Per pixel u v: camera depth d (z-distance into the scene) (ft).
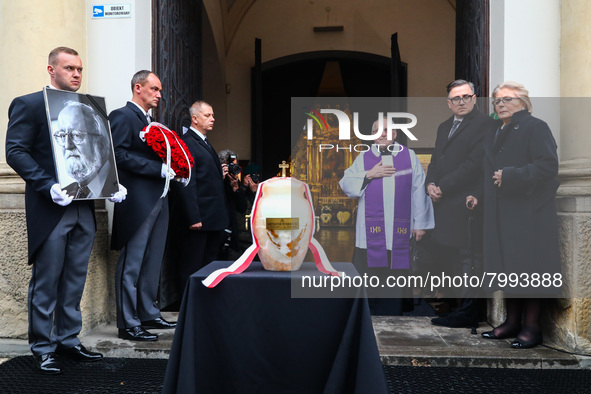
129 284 11.18
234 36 31.81
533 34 11.88
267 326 6.35
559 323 10.66
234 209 15.34
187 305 6.37
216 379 6.38
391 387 8.82
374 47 30.94
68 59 9.59
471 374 9.53
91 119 9.78
